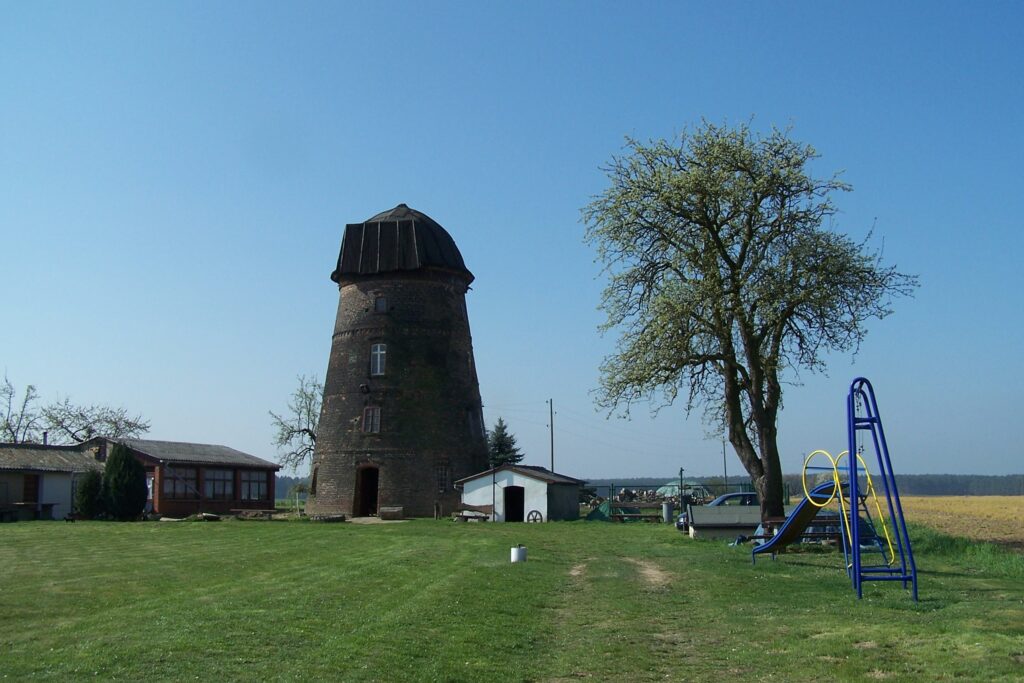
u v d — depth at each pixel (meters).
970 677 11.36
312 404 80.19
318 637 13.29
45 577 21.05
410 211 61.72
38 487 54.34
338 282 61.34
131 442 61.50
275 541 33.78
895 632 14.15
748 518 34.47
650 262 34.53
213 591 18.47
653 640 14.54
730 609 17.19
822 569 23.30
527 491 51.69
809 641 13.88
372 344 58.38
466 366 60.69
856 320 32.50
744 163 32.41
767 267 31.48
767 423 32.12
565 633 15.23
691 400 35.12
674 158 33.56
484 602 17.53
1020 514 55.50
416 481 56.38
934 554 26.69
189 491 61.47
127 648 12.09
